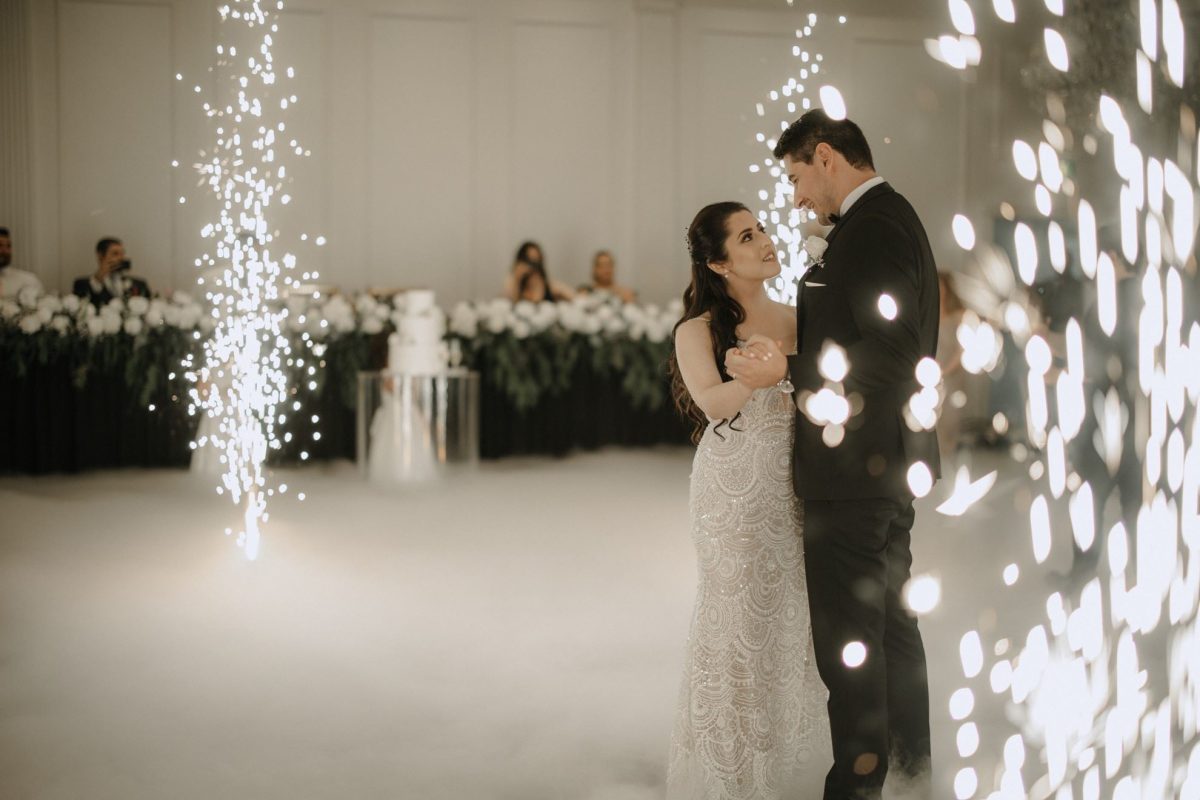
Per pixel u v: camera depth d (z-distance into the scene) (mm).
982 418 9062
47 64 9805
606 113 10891
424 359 7527
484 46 10625
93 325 7895
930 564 5273
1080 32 7766
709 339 2697
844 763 2488
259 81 10078
